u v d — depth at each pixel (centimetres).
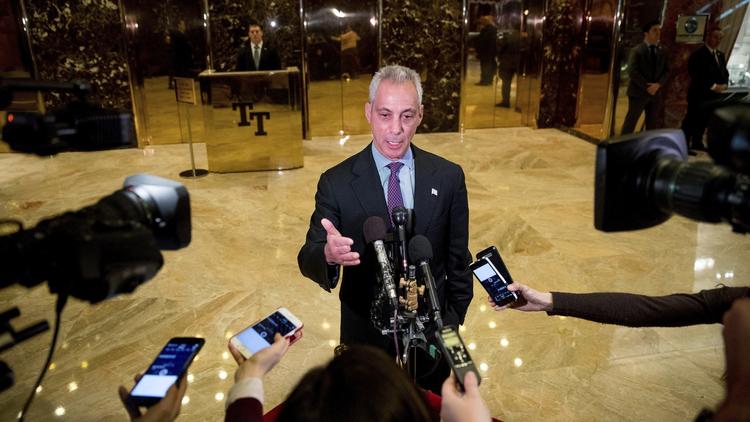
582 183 573
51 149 105
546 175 601
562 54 793
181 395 110
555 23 776
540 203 515
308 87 760
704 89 597
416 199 179
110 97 707
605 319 146
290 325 138
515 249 421
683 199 81
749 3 616
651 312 141
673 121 705
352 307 186
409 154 183
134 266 89
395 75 168
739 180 75
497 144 738
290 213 494
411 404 73
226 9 707
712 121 78
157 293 359
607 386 275
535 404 263
